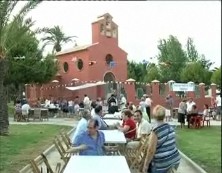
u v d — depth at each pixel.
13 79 44.03
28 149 16.14
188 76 66.00
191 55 82.44
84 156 8.00
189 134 25.83
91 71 51.00
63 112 42.31
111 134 12.45
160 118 7.70
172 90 46.72
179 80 68.88
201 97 48.22
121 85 48.00
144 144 10.05
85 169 6.78
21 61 43.28
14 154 14.77
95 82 50.94
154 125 7.76
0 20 20.27
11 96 53.75
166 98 44.12
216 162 14.46
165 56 74.88
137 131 13.40
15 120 34.56
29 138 19.83
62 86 51.53
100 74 51.53
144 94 45.88
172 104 43.25
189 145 19.81
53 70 47.25
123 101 36.56
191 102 31.05
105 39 52.38
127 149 11.63
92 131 9.13
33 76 45.03
